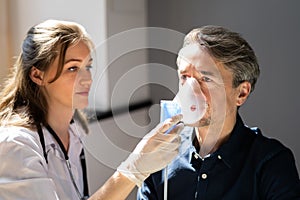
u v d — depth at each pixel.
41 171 1.01
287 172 1.04
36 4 1.90
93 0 1.92
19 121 1.06
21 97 1.10
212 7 2.09
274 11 1.97
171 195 1.10
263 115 2.06
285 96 2.01
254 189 1.06
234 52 0.98
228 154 1.07
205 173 1.07
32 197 0.98
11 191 0.97
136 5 2.12
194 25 2.14
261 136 1.11
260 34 2.01
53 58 1.01
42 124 1.08
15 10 1.89
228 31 1.00
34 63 1.04
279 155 1.07
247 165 1.06
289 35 1.96
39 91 1.07
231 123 1.07
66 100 1.03
